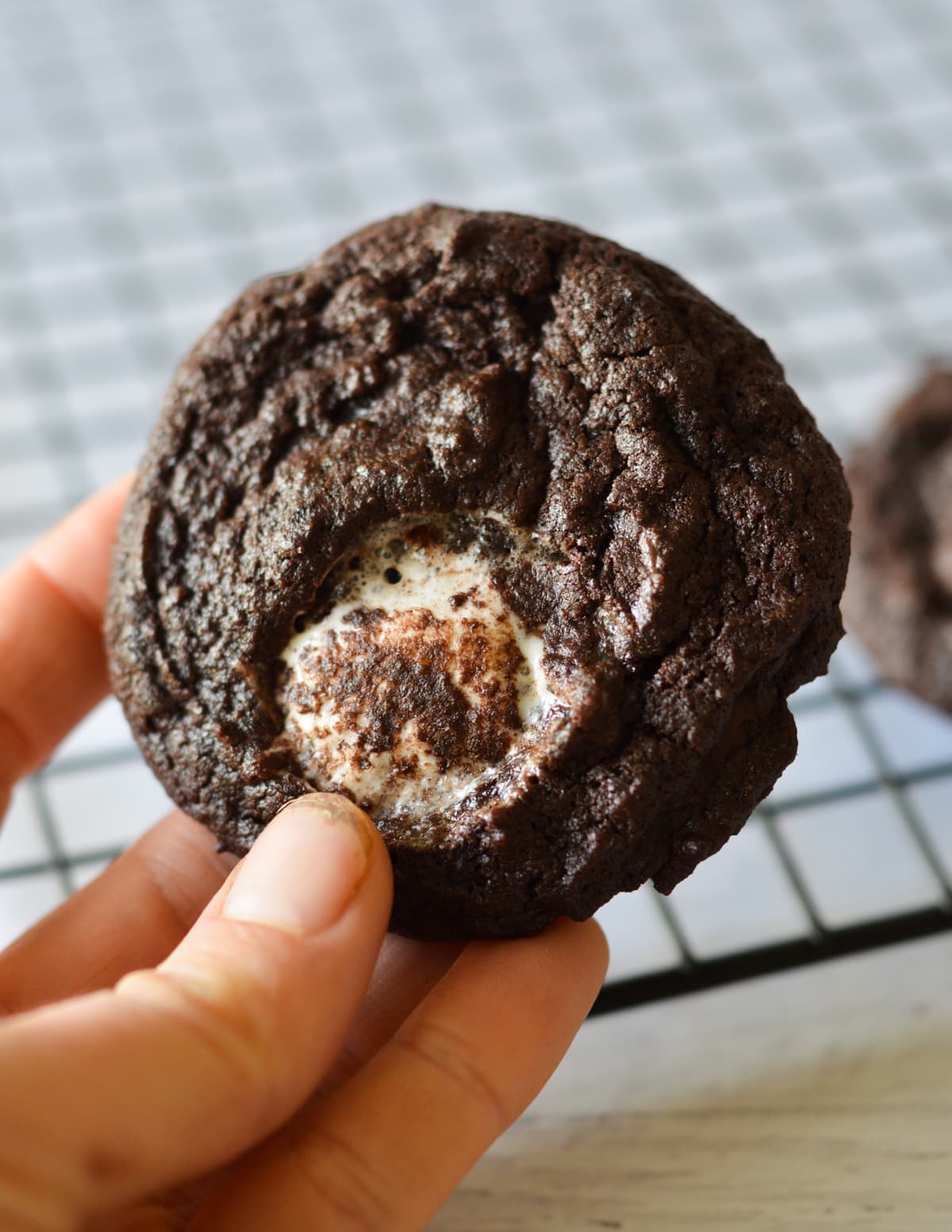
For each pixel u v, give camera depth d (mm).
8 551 367
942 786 316
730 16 565
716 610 237
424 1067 242
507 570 242
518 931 248
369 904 234
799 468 241
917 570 338
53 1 562
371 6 567
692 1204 265
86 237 467
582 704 235
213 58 541
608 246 253
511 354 247
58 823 313
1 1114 213
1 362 420
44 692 296
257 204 481
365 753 242
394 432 244
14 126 510
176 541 249
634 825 235
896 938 293
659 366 241
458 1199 267
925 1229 261
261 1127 229
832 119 519
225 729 245
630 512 238
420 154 504
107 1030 219
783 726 241
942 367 373
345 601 245
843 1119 273
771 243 469
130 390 413
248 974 227
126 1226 234
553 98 530
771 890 301
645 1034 285
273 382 253
